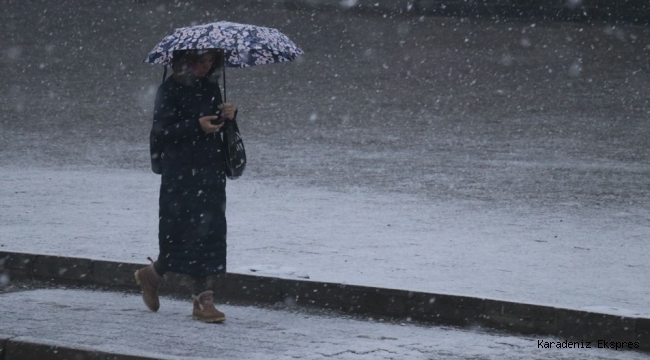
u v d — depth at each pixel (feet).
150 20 216.74
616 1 223.30
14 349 37.78
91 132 123.85
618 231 65.41
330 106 146.61
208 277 43.65
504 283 48.65
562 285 48.47
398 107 146.20
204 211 43.62
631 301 45.06
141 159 102.94
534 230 65.46
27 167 95.81
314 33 208.23
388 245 59.06
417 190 83.87
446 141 118.11
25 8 221.25
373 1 227.81
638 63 183.01
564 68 178.70
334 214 71.00
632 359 38.55
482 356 38.11
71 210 71.00
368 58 187.42
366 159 103.81
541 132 125.18
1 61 179.83
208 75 45.24
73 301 47.34
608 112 141.49
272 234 62.44
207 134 44.27
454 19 224.94
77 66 178.29
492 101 150.71
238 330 41.81
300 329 42.27
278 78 171.42
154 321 43.19
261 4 230.68
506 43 199.82
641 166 100.01
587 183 88.63
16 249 55.36
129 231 62.64
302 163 100.53
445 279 49.39
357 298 46.03
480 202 77.77
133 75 172.65
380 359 37.17
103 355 36.45
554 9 226.58
